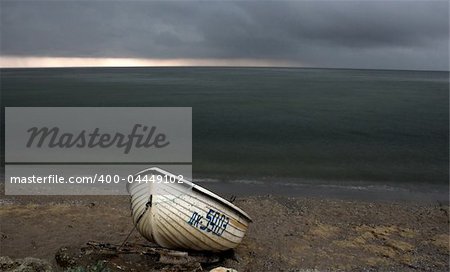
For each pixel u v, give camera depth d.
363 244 11.55
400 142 25.28
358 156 21.70
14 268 8.38
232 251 10.23
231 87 78.00
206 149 22.61
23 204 13.63
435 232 12.52
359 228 12.62
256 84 90.75
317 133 27.83
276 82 100.81
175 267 8.86
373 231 12.41
